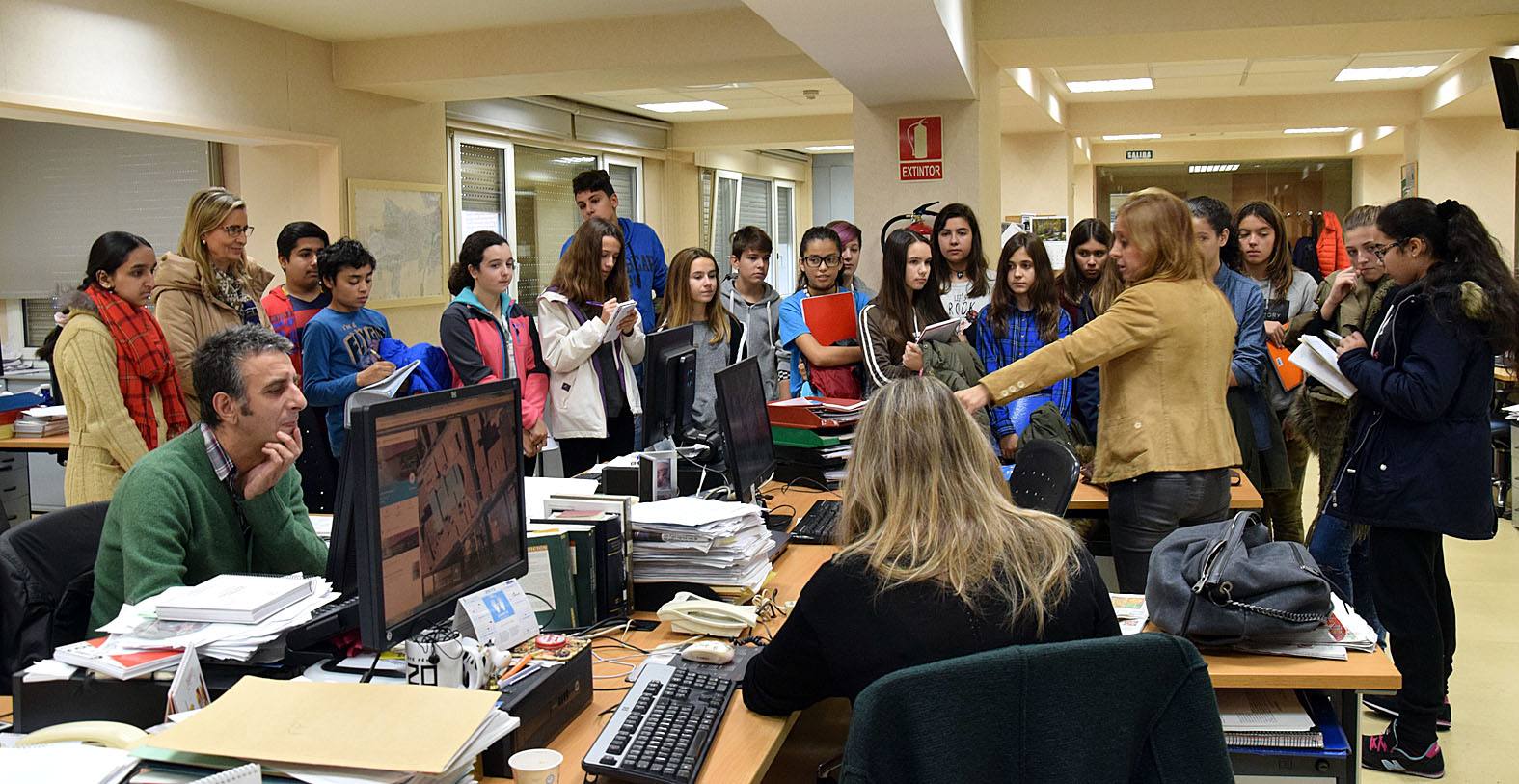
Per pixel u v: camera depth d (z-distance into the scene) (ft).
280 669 5.67
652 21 21.04
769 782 7.41
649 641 7.24
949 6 14.51
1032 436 12.57
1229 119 34.76
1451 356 9.04
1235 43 20.20
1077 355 9.41
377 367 12.49
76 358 11.81
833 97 32.53
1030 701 4.31
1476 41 20.08
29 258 24.81
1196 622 7.04
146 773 4.34
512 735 5.28
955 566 5.34
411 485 5.56
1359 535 11.84
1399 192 44.96
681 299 14.88
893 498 5.61
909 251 13.24
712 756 5.51
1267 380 13.57
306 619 5.75
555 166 32.73
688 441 11.89
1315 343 9.91
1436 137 32.40
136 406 12.24
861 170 21.06
